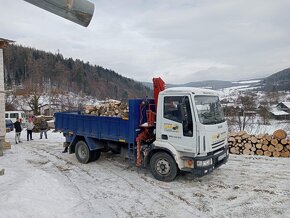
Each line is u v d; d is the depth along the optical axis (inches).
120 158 412.8
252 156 418.9
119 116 344.2
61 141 616.1
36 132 863.7
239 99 949.2
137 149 319.9
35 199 216.2
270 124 886.4
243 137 438.3
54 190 248.7
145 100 329.4
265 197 250.5
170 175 294.8
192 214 217.9
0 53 545.0
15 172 318.3
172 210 225.8
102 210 223.9
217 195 257.9
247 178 306.8
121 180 306.7
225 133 316.2
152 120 318.3
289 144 412.8
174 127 287.7
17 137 609.3
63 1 70.2
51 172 344.5
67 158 424.2
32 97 1797.5
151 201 245.1
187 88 295.1
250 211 221.8
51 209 208.2
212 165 283.7
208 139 276.7
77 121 392.8
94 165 376.2
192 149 276.2
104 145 387.5
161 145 295.3
